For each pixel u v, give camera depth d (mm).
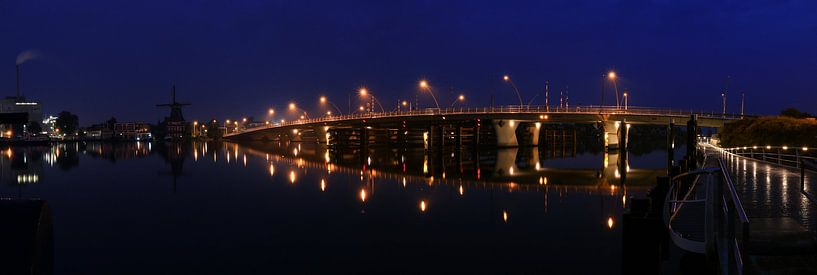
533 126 172375
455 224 34188
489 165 96188
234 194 50812
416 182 62312
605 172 80062
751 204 18469
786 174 30047
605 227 32719
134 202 45719
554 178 70125
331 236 30672
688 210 18391
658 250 13852
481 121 152000
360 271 23438
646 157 125000
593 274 22531
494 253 26328
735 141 77938
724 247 9461
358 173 75812
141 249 27828
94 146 184375
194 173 74750
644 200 14141
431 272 23172
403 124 155500
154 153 131625
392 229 32562
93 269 24234
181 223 35188
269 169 82062
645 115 114062
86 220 36656
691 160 43125
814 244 10805
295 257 25906
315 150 151125
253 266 24422
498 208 40875
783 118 76875
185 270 23875
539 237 29953
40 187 58281
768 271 9648
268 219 36469
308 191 52969
